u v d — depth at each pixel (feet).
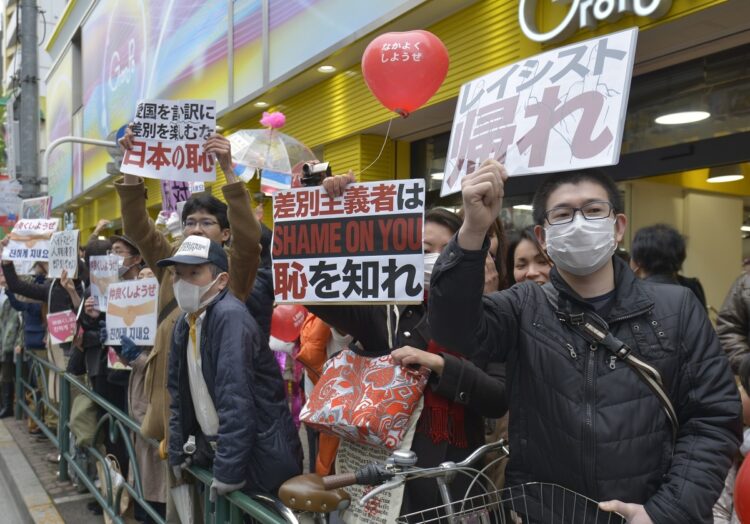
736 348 10.44
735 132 14.70
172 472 9.52
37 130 29.45
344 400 6.61
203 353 7.86
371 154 24.14
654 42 14.65
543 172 5.54
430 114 21.13
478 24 18.35
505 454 6.39
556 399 5.17
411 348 6.49
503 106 6.04
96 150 52.54
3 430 22.03
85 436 13.60
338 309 7.16
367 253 6.81
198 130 10.23
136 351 11.53
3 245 19.30
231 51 29.81
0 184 32.96
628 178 16.92
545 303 5.56
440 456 6.52
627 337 5.08
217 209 10.54
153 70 39.52
